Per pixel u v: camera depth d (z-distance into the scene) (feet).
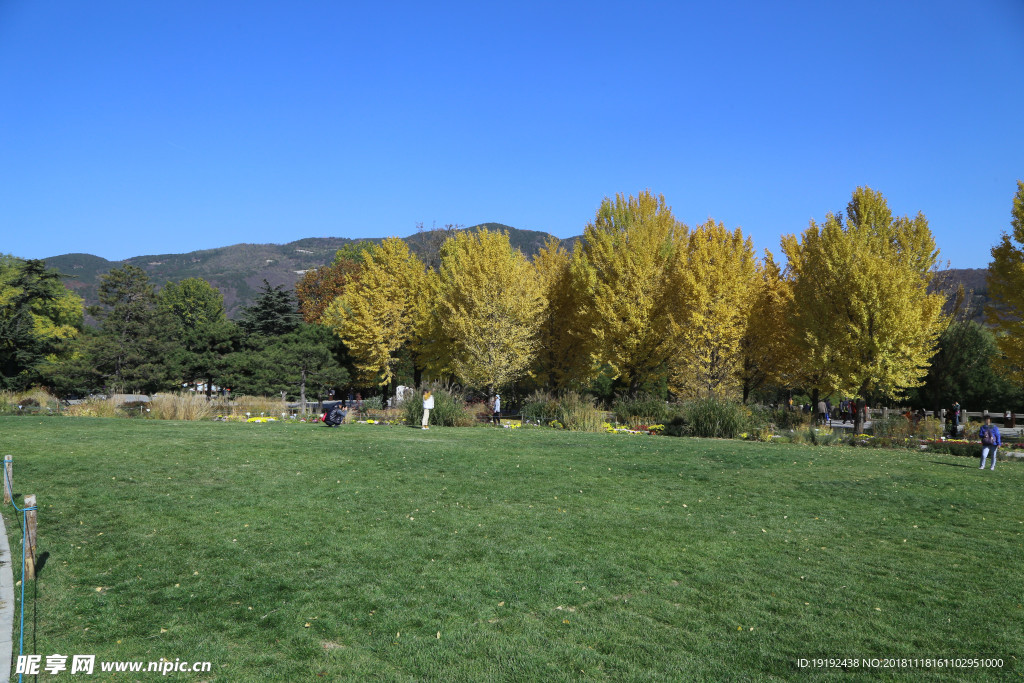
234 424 84.23
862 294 96.43
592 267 123.85
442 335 135.74
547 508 38.17
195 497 38.65
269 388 149.38
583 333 127.03
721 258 111.04
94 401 99.91
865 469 55.36
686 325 111.04
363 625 22.22
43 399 105.60
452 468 50.37
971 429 88.22
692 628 22.40
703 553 30.22
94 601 23.54
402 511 36.70
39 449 54.29
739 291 109.60
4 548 28.45
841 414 133.90
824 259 99.71
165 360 153.58
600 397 142.31
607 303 117.60
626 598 24.82
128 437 63.93
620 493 42.75
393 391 164.45
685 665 19.88
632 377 121.08
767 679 19.10
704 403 86.74
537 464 53.06
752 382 128.26
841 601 24.80
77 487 40.37
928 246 104.53
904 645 21.25
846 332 97.55
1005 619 23.29
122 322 153.38
